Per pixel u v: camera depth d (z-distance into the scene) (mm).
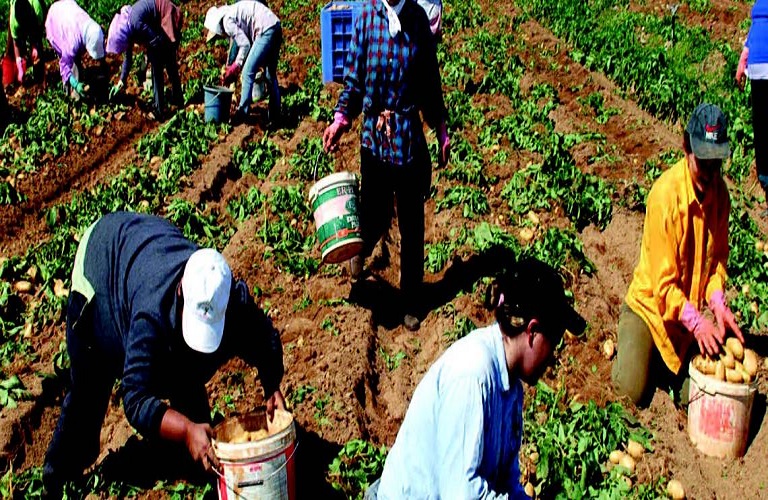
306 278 8469
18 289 8500
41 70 14180
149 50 12484
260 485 4586
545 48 15844
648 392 6762
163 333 4230
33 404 6867
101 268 4652
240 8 11820
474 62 14742
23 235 9828
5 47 15266
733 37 16297
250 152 11523
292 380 6902
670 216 5980
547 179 10117
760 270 8469
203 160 11266
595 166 10664
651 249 6184
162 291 4234
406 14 6926
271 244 9078
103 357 4957
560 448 5973
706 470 6160
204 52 15633
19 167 11109
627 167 10508
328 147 7418
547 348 3479
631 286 6559
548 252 8602
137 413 4219
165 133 11844
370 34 6980
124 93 13586
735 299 8023
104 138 12211
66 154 11664
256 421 4996
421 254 7719
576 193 9680
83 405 5215
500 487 3877
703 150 5609
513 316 3398
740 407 6051
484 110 12664
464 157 10938
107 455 6145
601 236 9273
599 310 7891
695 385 6227
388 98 7137
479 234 8961
